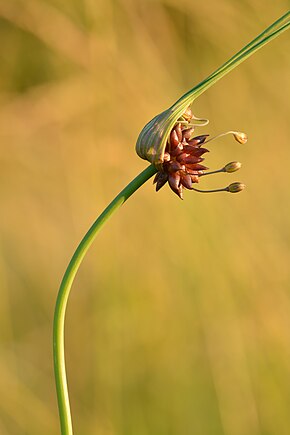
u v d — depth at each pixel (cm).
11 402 105
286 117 131
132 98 127
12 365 110
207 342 110
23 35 142
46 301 120
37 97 132
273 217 120
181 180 55
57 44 130
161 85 129
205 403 106
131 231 116
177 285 113
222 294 113
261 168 126
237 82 135
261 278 114
